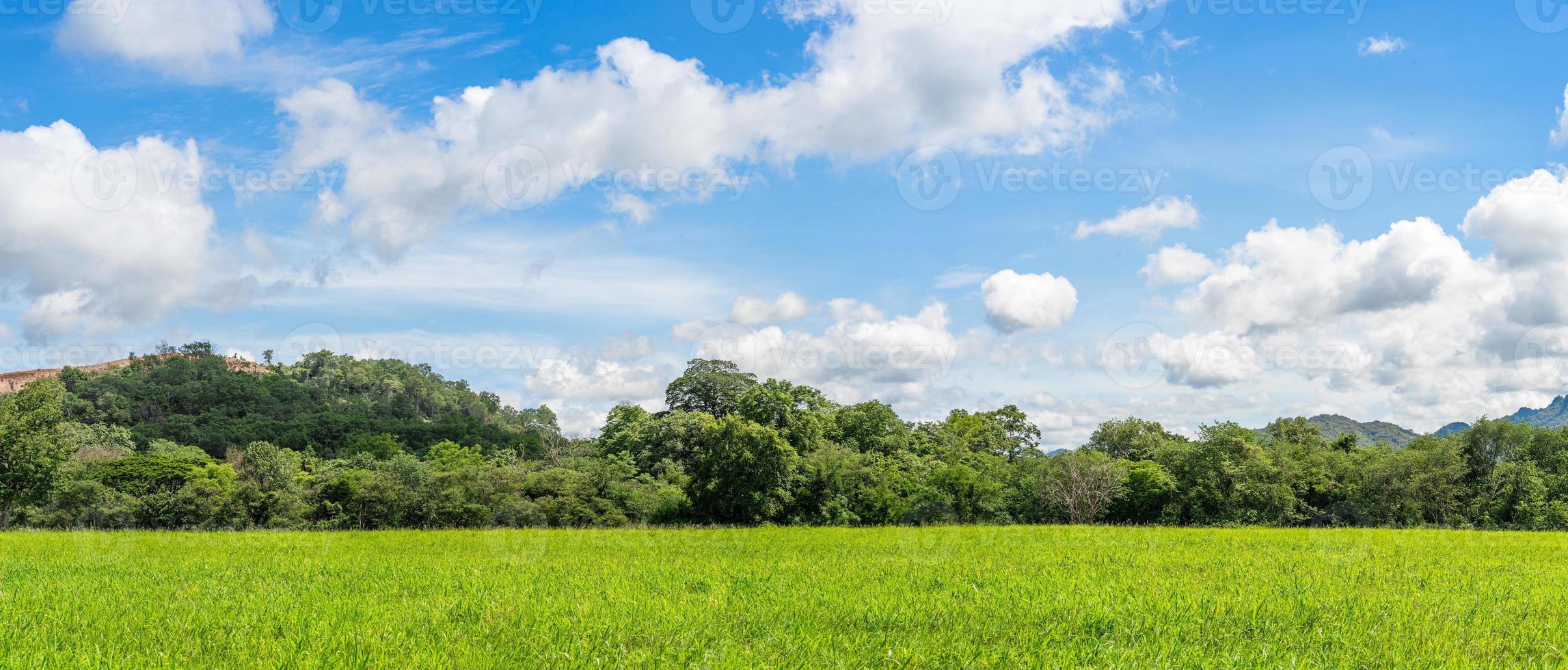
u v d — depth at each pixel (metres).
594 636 9.05
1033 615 10.77
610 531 32.38
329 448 117.06
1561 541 27.75
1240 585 14.08
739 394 72.25
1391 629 10.02
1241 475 54.66
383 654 8.09
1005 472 58.81
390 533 29.66
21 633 8.91
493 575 15.37
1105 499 55.00
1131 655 8.50
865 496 52.72
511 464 82.31
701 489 51.56
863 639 9.17
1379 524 54.50
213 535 28.45
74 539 25.86
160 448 105.62
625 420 75.88
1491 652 9.02
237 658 8.01
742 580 14.66
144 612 10.59
